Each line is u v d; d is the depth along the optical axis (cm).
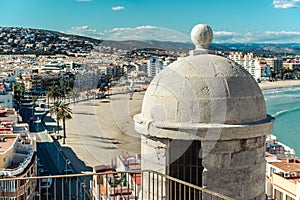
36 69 16900
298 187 3388
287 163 4328
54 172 5253
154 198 683
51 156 6066
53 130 7981
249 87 646
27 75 15275
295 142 9225
